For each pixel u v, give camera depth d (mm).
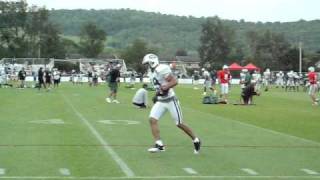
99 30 126750
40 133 18281
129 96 42531
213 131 19656
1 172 11711
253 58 117000
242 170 12258
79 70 91625
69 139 16891
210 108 31109
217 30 119312
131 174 11641
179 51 155625
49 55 121250
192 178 11312
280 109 31062
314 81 36125
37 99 37406
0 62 83438
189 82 90875
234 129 20391
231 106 33125
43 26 121562
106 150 14852
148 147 15469
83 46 126625
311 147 15953
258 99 42031
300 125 22188
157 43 168125
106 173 11711
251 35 126938
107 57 126375
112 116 25031
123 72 85938
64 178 11133
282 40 119688
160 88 14188
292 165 12961
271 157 14102
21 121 22203
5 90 51062
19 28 120438
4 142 16141
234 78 93250
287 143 16734
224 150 15164
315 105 35188
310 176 11680
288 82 63906
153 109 14477
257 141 17094
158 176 11477
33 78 74562
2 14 118875
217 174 11781
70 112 26984
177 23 186250
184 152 14695
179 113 14344
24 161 13047
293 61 110438
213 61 118875
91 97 40438
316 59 113562
